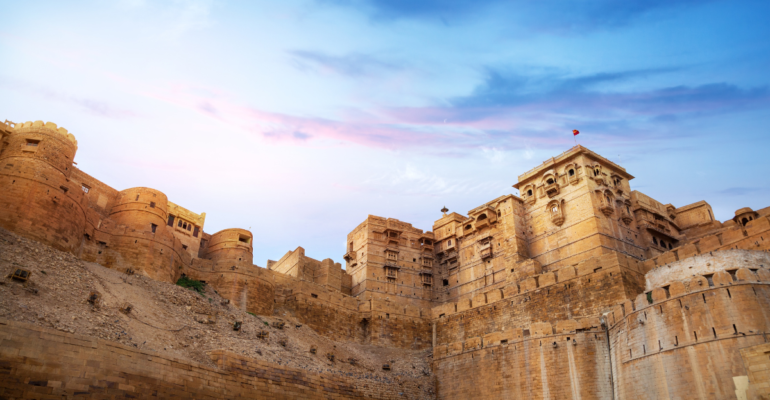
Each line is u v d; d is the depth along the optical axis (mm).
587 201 81000
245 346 53375
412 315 81875
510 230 88062
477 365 61438
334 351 67938
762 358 34688
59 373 32594
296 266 94500
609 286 61562
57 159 57031
